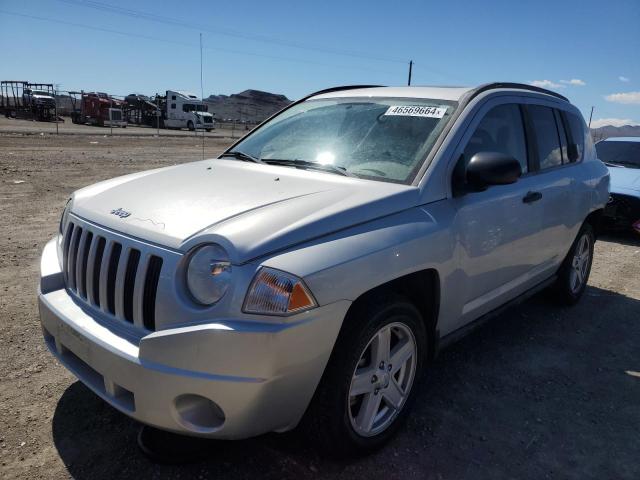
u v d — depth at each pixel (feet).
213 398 7.29
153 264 8.00
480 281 11.33
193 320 7.47
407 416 9.93
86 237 9.17
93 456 8.89
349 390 8.50
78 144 73.36
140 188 10.09
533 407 11.21
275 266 7.45
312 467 8.92
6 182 35.19
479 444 9.85
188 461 8.80
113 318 8.44
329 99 13.43
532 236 13.03
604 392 11.98
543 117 14.25
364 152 10.98
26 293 15.58
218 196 9.27
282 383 7.50
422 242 9.23
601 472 9.28
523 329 15.26
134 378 7.58
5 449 8.93
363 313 8.48
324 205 8.75
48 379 11.12
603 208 17.30
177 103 156.76
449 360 13.14
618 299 18.26
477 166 10.03
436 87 12.66
